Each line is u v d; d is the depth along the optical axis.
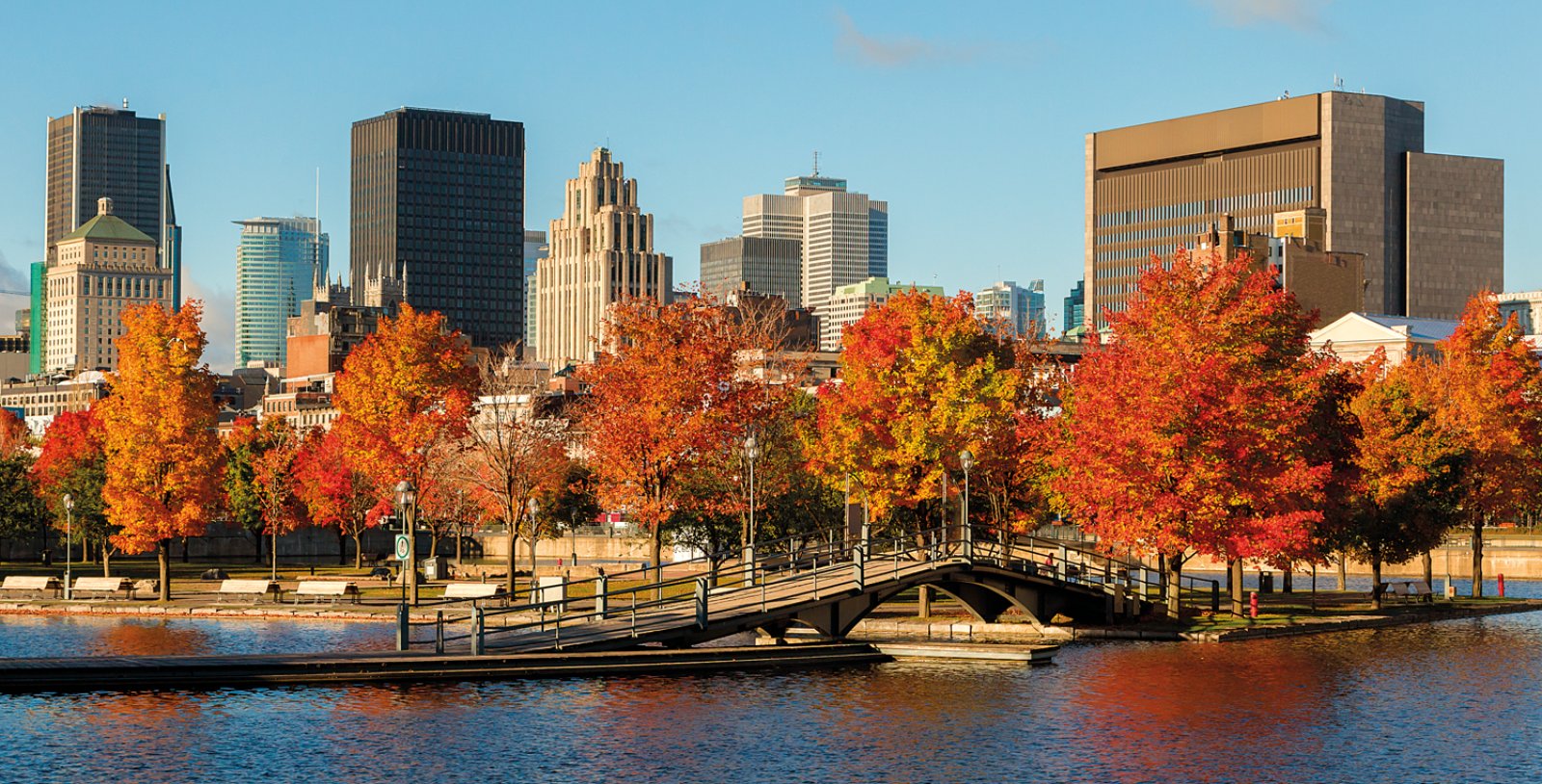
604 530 154.25
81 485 126.56
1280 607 87.19
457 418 84.38
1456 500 94.44
